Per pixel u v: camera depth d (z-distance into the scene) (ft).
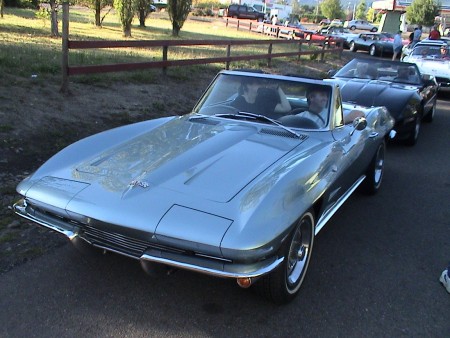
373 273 11.57
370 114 16.92
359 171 14.90
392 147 26.11
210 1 289.12
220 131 12.14
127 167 9.95
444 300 10.56
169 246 8.33
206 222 8.14
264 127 12.67
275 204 8.61
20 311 9.21
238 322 9.32
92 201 8.87
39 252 11.43
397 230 14.40
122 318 9.24
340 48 70.28
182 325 9.13
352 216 15.35
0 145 17.56
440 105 42.70
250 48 66.03
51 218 9.62
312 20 324.19
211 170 9.69
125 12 59.00
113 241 8.98
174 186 9.05
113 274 10.73
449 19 192.13
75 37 49.55
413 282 11.27
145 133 12.49
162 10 191.72
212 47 60.85
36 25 57.93
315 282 10.96
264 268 8.27
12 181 15.28
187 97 31.45
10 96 22.48
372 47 94.68
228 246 7.84
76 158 10.74
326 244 13.07
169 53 45.32
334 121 13.50
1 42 37.29
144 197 8.77
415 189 18.71
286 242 8.86
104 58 36.06
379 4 151.23
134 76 32.55
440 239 13.91
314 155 11.00
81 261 11.17
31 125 20.02
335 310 9.91
